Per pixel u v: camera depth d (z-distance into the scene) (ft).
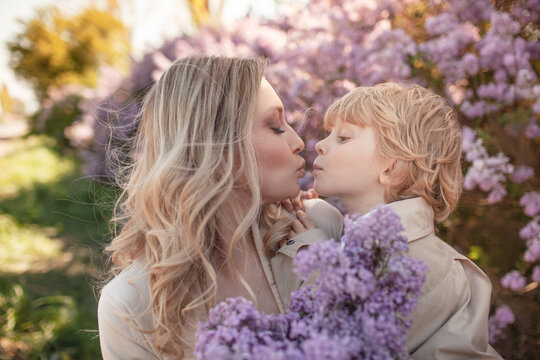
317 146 4.02
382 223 2.32
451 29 7.36
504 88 6.91
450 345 3.24
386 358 2.11
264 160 3.53
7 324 9.62
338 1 9.57
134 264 3.62
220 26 13.80
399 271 2.26
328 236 4.06
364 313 2.20
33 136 38.70
